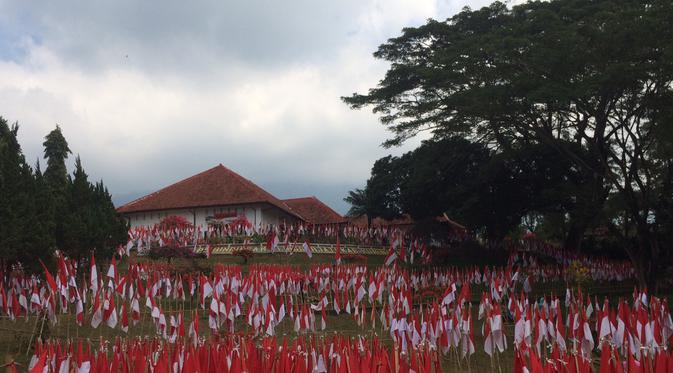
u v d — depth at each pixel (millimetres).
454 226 65188
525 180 51062
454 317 20484
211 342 20188
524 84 31906
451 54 35656
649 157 35812
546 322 20562
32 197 27781
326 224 68562
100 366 14617
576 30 30375
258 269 31656
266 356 14805
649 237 35031
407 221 72312
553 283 41812
